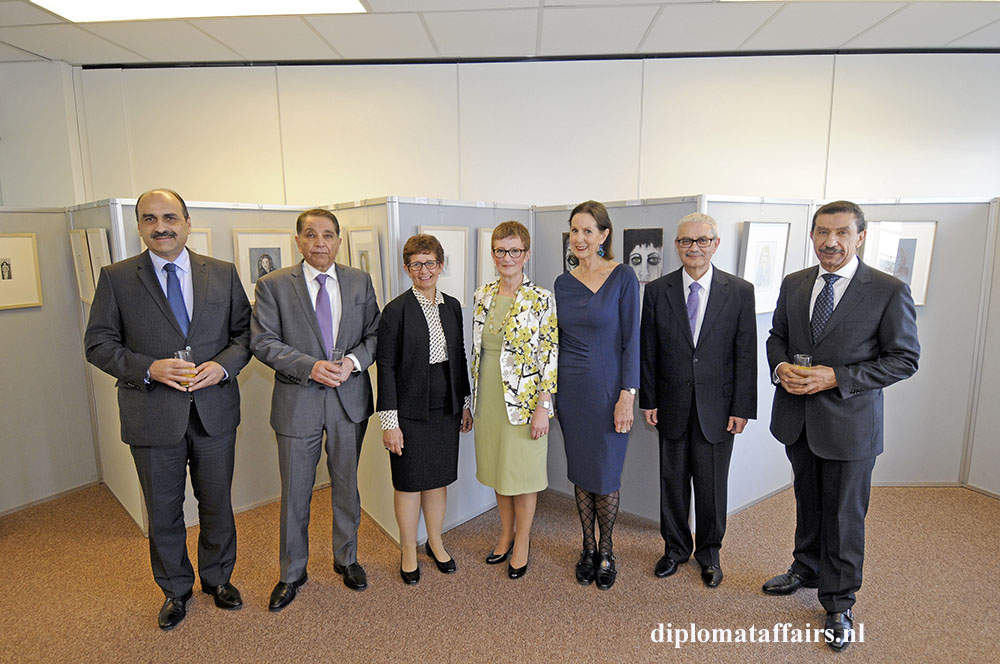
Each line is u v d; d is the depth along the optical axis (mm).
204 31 3424
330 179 4113
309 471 2270
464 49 3812
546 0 3035
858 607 2273
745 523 2998
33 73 3896
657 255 2795
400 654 2035
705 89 3975
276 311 2203
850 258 1979
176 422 2035
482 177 4102
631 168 4074
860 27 3502
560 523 3035
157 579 2189
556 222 3104
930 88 3957
